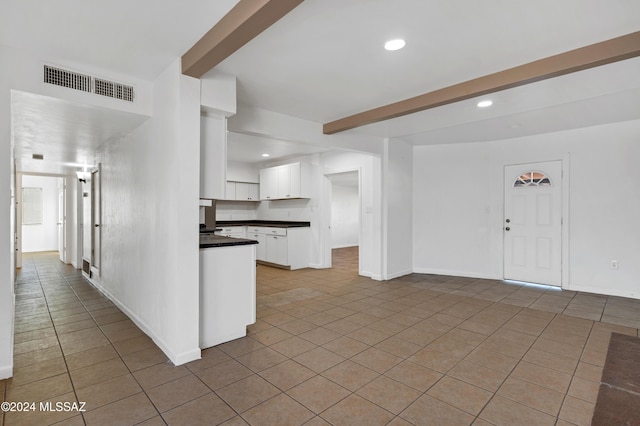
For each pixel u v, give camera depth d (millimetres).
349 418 1800
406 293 4484
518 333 3021
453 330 3104
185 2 1754
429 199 5816
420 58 2539
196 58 2186
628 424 1740
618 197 4297
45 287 4789
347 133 4703
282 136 3920
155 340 2779
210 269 2742
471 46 2357
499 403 1939
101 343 2785
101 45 2188
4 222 2184
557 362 2449
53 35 2051
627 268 4246
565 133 4676
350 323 3303
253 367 2377
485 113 3809
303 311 3699
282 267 6453
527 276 5062
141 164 3037
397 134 4922
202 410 1869
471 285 4945
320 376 2254
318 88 3135
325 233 6527
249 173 7684
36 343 2781
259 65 2639
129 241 3377
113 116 2766
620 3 1868
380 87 3113
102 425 1736
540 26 2105
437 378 2227
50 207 9055
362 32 2166
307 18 1996
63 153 4402
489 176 5371
